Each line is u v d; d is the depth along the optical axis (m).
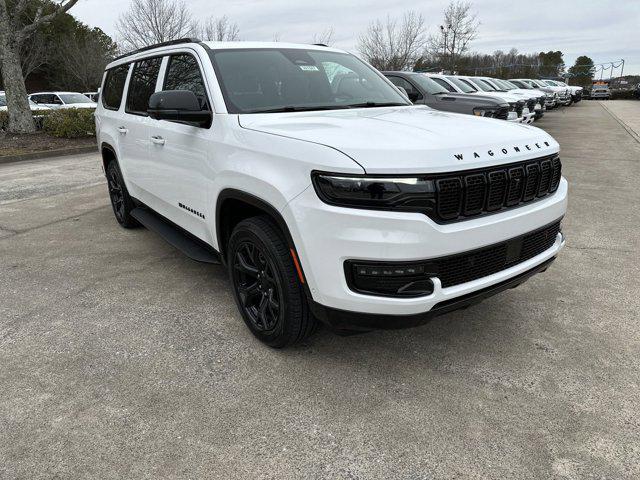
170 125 3.76
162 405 2.56
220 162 3.06
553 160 2.93
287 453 2.23
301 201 2.44
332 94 3.69
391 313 2.35
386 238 2.26
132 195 5.07
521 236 2.67
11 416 2.49
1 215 6.38
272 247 2.72
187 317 3.51
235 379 2.77
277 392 2.65
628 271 4.18
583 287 3.88
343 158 2.31
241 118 3.06
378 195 2.26
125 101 4.87
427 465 2.15
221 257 3.38
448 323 3.35
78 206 6.82
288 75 3.63
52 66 37.81
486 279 2.54
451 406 2.52
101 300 3.80
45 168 10.45
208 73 3.37
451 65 33.38
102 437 2.34
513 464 2.14
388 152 2.31
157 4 23.70
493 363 2.88
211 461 2.19
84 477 2.11
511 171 2.59
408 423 2.40
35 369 2.89
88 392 2.68
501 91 14.54
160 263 4.57
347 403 2.56
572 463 2.13
